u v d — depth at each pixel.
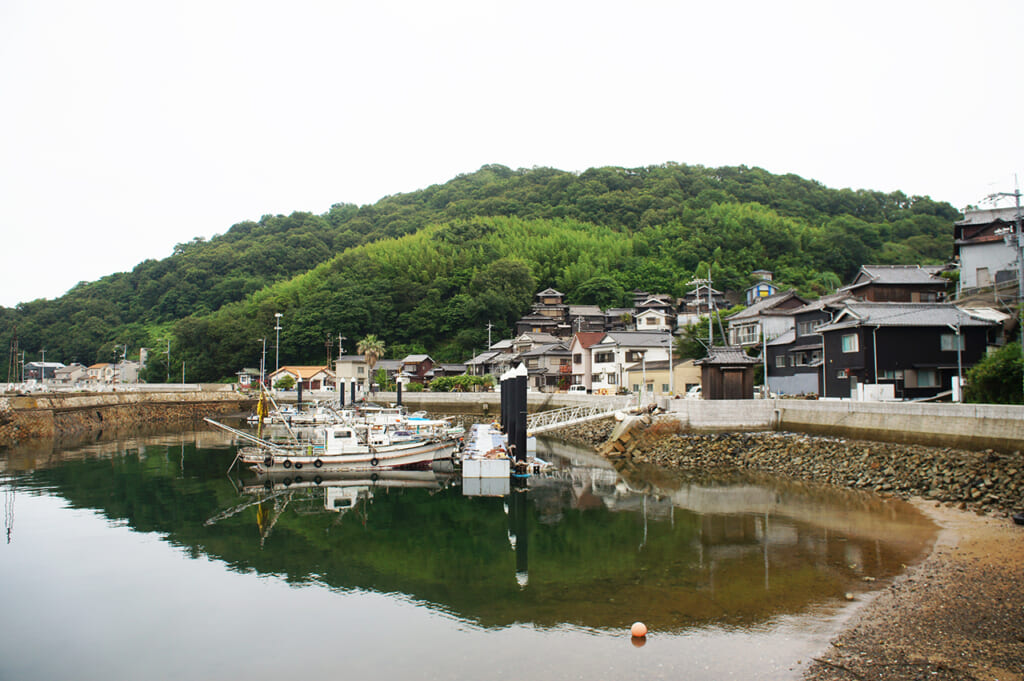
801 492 29.88
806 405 38.03
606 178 176.25
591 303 116.94
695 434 41.00
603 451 44.62
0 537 25.19
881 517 24.06
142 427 72.50
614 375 71.12
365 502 31.84
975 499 25.02
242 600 18.31
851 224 132.50
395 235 168.75
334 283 123.06
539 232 145.38
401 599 18.06
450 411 83.81
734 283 113.75
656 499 30.05
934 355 38.94
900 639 13.95
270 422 70.44
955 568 17.92
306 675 13.80
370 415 57.22
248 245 170.12
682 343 66.19
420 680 13.30
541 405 68.75
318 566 21.33
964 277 50.78
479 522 27.16
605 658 13.77
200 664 14.48
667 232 137.38
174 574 20.73
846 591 16.83
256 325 117.88
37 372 123.50
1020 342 35.09
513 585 18.70
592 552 21.61
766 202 158.25
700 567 19.36
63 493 33.88
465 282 123.81
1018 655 13.02
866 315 39.53
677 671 13.04
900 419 31.06
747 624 15.15
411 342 118.56
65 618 17.19
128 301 154.25
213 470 41.88
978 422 27.23
